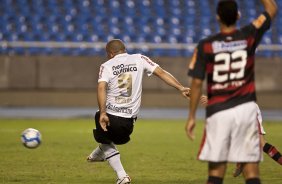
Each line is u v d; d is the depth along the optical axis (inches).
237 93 600.7
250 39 607.2
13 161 1051.3
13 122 1737.2
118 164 808.9
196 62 607.2
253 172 606.2
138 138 1409.9
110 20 2714.1
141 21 2721.5
